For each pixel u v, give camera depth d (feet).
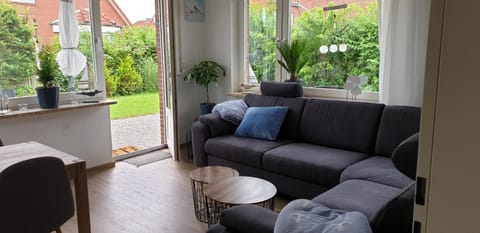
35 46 10.87
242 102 12.70
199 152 11.85
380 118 9.71
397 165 4.72
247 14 14.53
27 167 5.03
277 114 11.25
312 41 12.64
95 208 9.43
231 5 14.46
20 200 5.06
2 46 10.25
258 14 14.12
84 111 11.94
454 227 2.07
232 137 11.46
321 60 12.53
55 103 10.75
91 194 10.35
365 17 11.25
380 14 10.46
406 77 9.81
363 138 9.76
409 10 9.46
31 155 6.82
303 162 9.01
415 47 9.54
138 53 22.58
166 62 14.10
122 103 22.26
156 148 15.11
